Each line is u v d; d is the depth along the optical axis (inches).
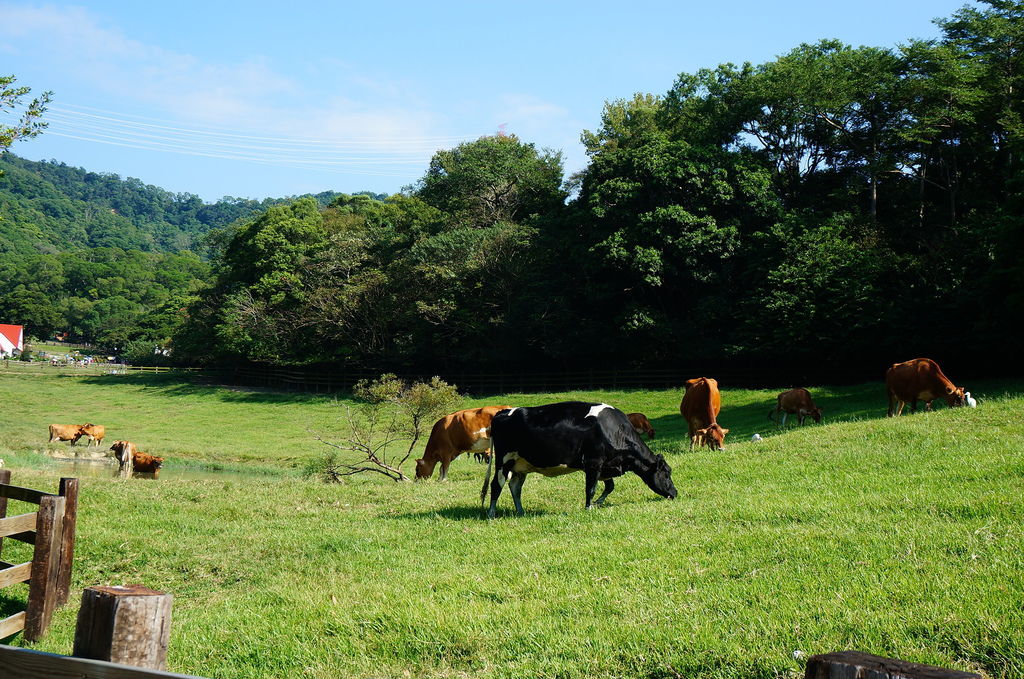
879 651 198.4
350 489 621.3
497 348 1950.1
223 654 258.8
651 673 207.3
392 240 2174.0
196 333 2650.1
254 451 1266.0
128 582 374.9
